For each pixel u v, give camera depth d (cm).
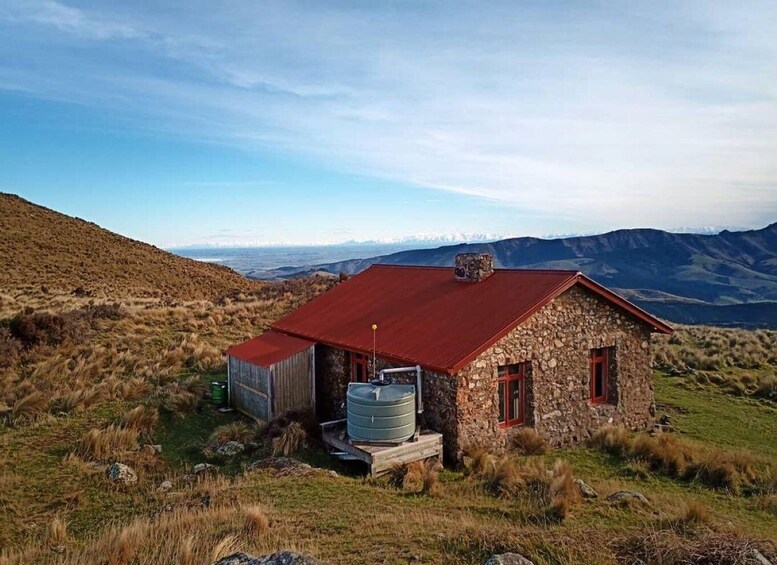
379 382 1354
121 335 2495
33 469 1247
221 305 3628
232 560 608
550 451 1422
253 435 1462
